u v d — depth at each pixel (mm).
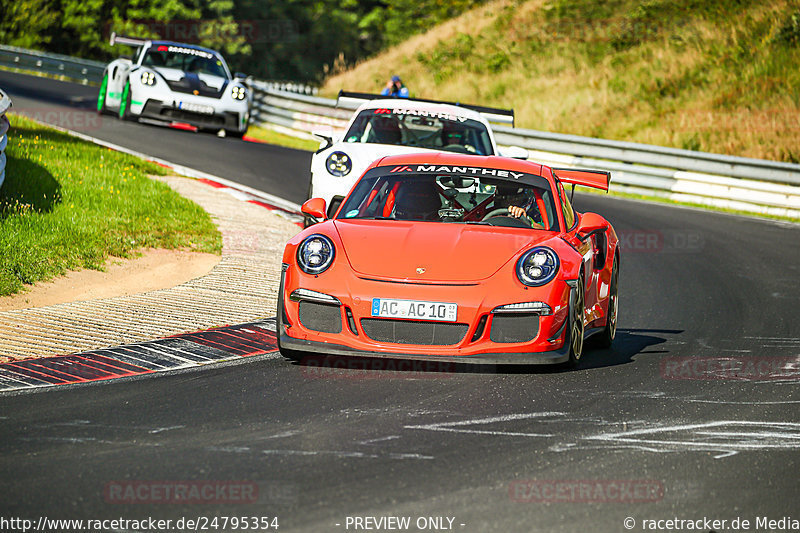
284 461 15898
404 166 27141
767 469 16422
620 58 110938
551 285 22078
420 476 15336
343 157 39219
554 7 130375
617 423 18922
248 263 35938
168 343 24531
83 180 42812
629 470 16078
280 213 47188
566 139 74812
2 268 30234
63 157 47594
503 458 16422
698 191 69688
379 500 14203
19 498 13930
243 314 28312
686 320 32000
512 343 21828
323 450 16547
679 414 19828
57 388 20375
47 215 36219
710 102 96438
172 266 34688
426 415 18953
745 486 15508
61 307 27703
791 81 95875
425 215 25406
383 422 18375
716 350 27219
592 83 107125
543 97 107688
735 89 97500
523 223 25062
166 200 43562
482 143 41125
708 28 112188
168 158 59094
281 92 88062
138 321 26625
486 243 23188
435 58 125500
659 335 29453
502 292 21766
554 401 20438
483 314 21594
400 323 21719
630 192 71812
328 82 135125
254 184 55000
